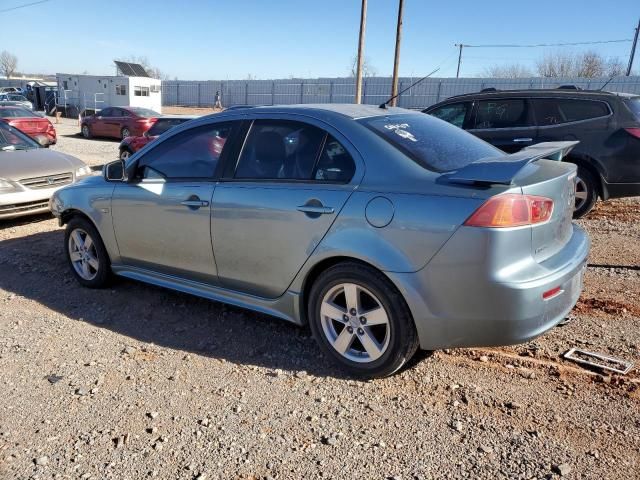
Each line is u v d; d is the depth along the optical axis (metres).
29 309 4.60
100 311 4.53
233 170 3.88
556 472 2.54
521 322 2.91
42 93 41.56
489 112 7.82
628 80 34.16
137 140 14.41
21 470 2.64
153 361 3.67
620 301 4.45
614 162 6.88
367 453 2.71
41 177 7.32
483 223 2.84
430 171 3.16
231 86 50.16
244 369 3.55
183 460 2.69
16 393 3.30
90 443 2.83
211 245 3.96
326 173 3.45
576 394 3.14
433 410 3.05
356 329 3.35
